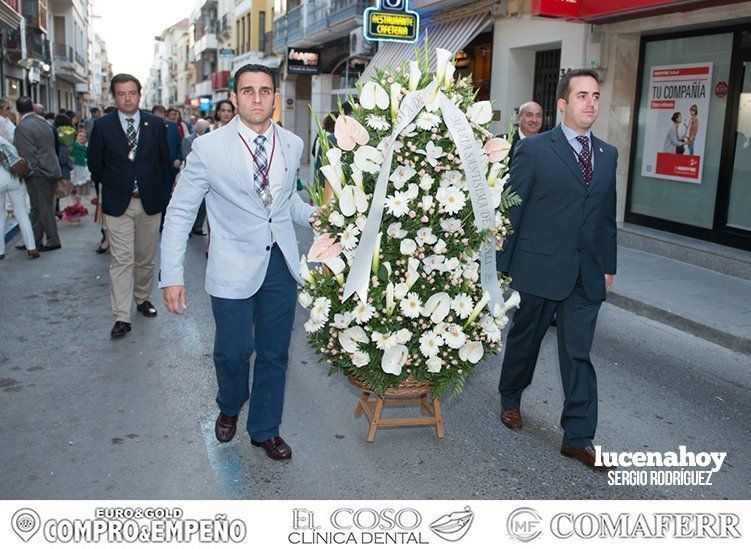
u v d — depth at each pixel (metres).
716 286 8.02
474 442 4.14
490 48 14.20
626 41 10.51
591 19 9.98
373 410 4.27
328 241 3.57
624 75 10.62
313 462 3.84
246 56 38.19
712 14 8.78
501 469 3.81
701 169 9.73
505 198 3.71
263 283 3.69
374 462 3.85
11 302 7.14
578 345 3.84
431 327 3.63
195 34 66.88
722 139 9.35
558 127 3.88
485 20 13.39
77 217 12.66
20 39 27.42
